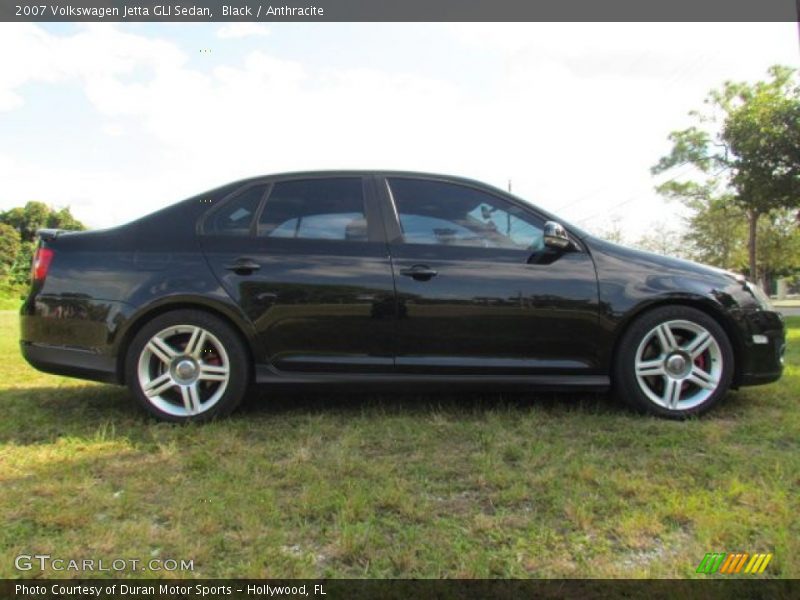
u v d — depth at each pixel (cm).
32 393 451
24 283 4897
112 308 358
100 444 321
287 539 217
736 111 2058
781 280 5450
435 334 364
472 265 369
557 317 365
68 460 296
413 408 393
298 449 311
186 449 314
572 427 347
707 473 273
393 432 340
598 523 229
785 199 1842
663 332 370
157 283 360
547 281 367
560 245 363
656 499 247
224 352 363
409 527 226
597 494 252
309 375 367
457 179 390
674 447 311
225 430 345
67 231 387
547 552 208
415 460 295
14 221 5731
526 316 364
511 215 383
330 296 362
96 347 359
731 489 252
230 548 211
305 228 377
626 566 198
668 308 370
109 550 209
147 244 370
